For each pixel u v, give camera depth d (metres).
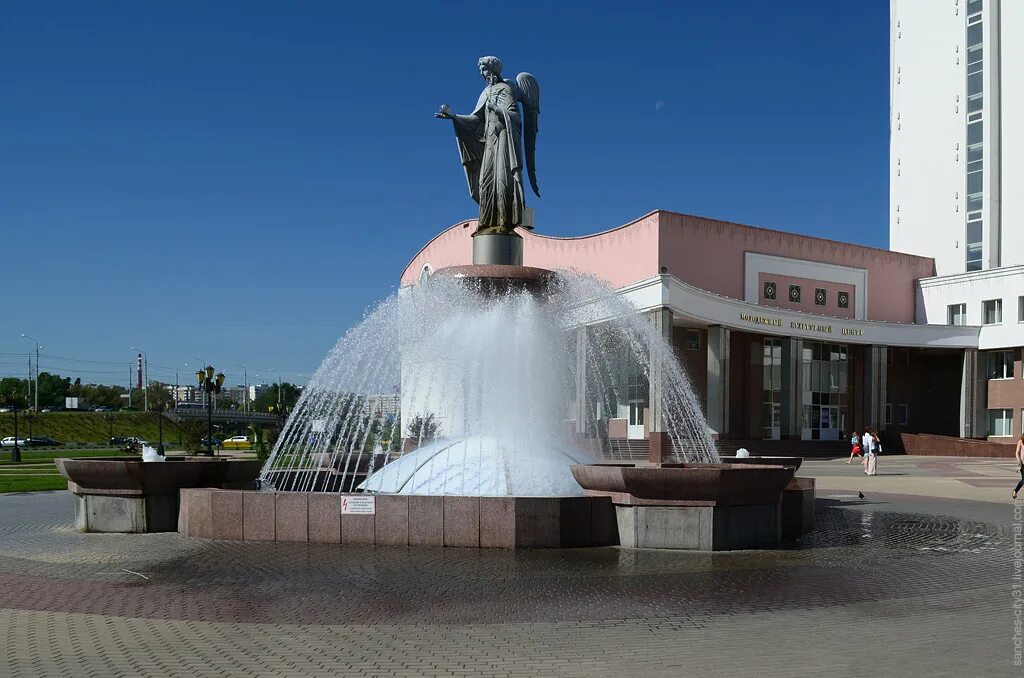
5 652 6.30
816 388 50.47
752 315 44.72
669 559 10.31
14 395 74.88
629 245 45.00
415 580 8.99
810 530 13.65
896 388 54.62
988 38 53.94
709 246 45.22
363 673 5.78
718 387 42.88
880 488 23.88
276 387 96.06
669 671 5.80
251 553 10.73
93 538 12.37
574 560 10.20
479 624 7.15
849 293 51.62
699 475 10.81
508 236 15.77
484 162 15.91
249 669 5.87
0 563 10.34
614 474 11.12
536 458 13.46
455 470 13.12
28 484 24.03
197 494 12.24
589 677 5.68
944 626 7.12
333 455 16.56
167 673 5.79
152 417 89.69
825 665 5.95
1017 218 52.19
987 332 51.06
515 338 15.17
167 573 9.52
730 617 7.42
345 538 11.38
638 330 25.78
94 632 6.89
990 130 53.56
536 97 17.33
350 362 16.53
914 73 58.81
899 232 59.12
